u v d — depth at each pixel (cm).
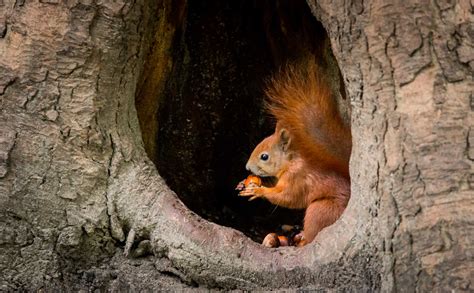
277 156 1065
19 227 843
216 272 823
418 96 704
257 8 1318
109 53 857
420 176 701
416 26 700
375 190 731
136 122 934
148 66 1169
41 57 838
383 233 724
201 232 841
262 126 1355
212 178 1330
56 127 848
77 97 853
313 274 782
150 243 868
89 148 862
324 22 765
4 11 837
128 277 859
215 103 1331
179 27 1237
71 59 842
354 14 723
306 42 1248
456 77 693
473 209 682
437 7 697
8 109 840
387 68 714
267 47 1338
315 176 1028
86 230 856
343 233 770
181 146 1310
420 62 700
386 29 708
